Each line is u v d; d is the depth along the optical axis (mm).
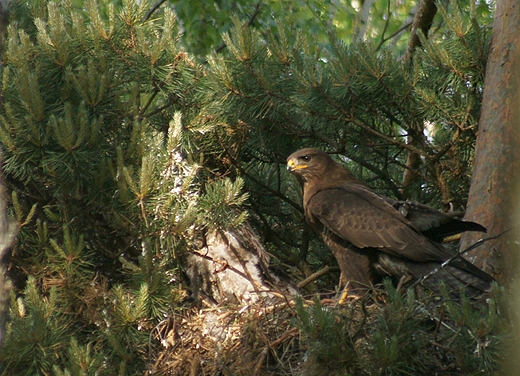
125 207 10977
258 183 14250
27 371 10102
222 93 13281
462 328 9477
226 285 12172
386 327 9633
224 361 10695
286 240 14914
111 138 11828
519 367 8781
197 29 21312
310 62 13258
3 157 10938
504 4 12750
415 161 14852
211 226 11391
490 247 11695
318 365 9531
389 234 12039
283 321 10859
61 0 14383
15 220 10781
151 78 12703
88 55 12391
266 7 21703
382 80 13016
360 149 14266
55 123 10680
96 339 10859
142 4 12891
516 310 8844
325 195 12961
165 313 10984
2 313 7418
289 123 14008
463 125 13297
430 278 11484
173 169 11508
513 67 12375
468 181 14172
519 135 12047
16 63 11773
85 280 11094
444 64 13164
